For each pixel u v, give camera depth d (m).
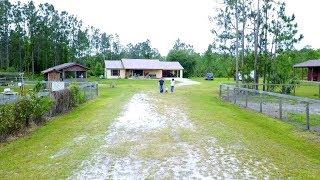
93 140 12.01
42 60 96.88
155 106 22.47
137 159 9.66
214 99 29.75
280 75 39.53
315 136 13.49
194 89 43.59
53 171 8.59
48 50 97.25
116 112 19.20
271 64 39.72
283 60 39.91
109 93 36.44
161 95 32.75
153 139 12.16
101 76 87.00
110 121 16.02
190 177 8.15
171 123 15.55
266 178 8.06
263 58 39.72
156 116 17.77
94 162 9.37
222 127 14.59
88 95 28.78
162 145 11.28
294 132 14.31
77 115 18.55
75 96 22.86
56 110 19.02
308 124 14.98
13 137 12.98
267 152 10.49
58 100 19.30
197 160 9.56
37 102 15.52
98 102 25.59
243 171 8.59
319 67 55.69
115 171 8.60
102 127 14.49
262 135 13.15
